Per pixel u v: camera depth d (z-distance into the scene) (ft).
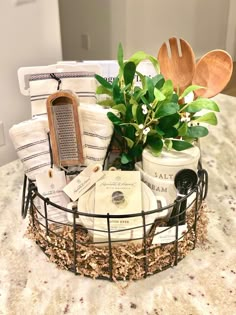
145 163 2.61
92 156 2.68
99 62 3.03
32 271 2.59
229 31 12.18
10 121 4.11
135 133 2.61
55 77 2.80
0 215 3.12
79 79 2.82
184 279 2.52
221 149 3.99
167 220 2.58
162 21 10.23
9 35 3.78
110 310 2.32
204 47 11.81
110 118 2.54
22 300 2.39
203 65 2.76
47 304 2.37
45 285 2.49
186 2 10.59
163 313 2.30
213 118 2.68
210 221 3.03
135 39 9.80
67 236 2.55
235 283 2.48
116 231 2.36
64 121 2.56
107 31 9.48
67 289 2.46
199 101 2.57
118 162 2.87
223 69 2.72
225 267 2.60
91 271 2.50
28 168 2.73
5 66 3.86
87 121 2.61
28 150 2.69
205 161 3.79
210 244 2.80
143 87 2.64
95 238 2.43
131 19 9.46
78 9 9.77
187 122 2.59
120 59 2.69
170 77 2.87
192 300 2.38
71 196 2.59
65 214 2.65
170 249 2.55
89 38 9.93
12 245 2.81
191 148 2.61
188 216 2.68
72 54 10.55
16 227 2.99
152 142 2.58
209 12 11.34
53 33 4.19
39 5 3.95
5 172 3.70
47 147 2.70
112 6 9.12
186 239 2.63
